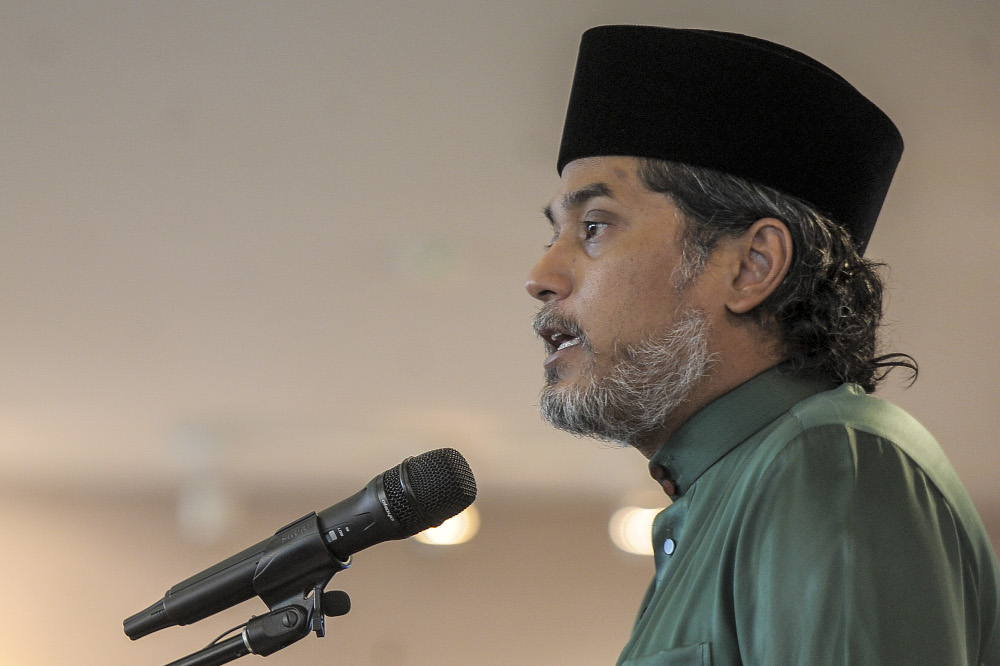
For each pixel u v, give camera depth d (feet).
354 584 79.25
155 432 66.95
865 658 9.36
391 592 79.41
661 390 12.88
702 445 12.59
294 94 36.45
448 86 35.94
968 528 11.14
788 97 13.41
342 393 60.90
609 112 13.80
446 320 52.65
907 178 41.29
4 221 43.86
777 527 10.33
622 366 13.00
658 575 12.69
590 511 81.82
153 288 49.34
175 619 14.21
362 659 77.46
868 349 13.62
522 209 43.34
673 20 31.60
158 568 76.59
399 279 48.67
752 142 13.29
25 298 50.21
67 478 75.56
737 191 13.25
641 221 13.34
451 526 79.97
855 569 9.75
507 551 80.94
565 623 79.71
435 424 65.67
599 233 13.57
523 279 48.67
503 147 39.09
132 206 42.83
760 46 13.50
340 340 54.60
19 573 75.77
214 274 48.14
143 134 38.42
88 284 48.91
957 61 33.42
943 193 42.27
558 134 38.24
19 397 60.95
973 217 43.75
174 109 37.17
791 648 9.73
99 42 34.14
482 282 49.03
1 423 65.10
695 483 12.53
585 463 73.36
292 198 42.42
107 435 67.46
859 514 10.09
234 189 41.73
